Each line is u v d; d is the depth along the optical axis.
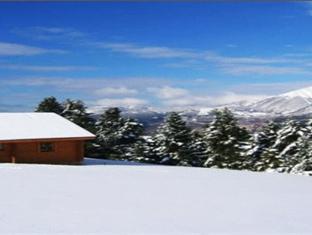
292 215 11.70
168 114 56.16
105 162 33.03
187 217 11.20
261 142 52.16
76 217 10.91
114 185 16.92
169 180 19.17
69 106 60.19
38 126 29.88
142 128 59.97
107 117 59.03
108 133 58.34
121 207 12.38
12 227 9.74
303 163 43.38
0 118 31.59
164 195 14.72
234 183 18.72
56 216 10.96
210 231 9.76
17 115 33.03
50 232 9.37
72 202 12.98
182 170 25.30
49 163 28.19
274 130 52.50
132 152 56.22
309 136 47.53
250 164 51.09
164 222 10.57
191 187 16.92
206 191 15.92
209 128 54.94
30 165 24.56
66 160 28.73
